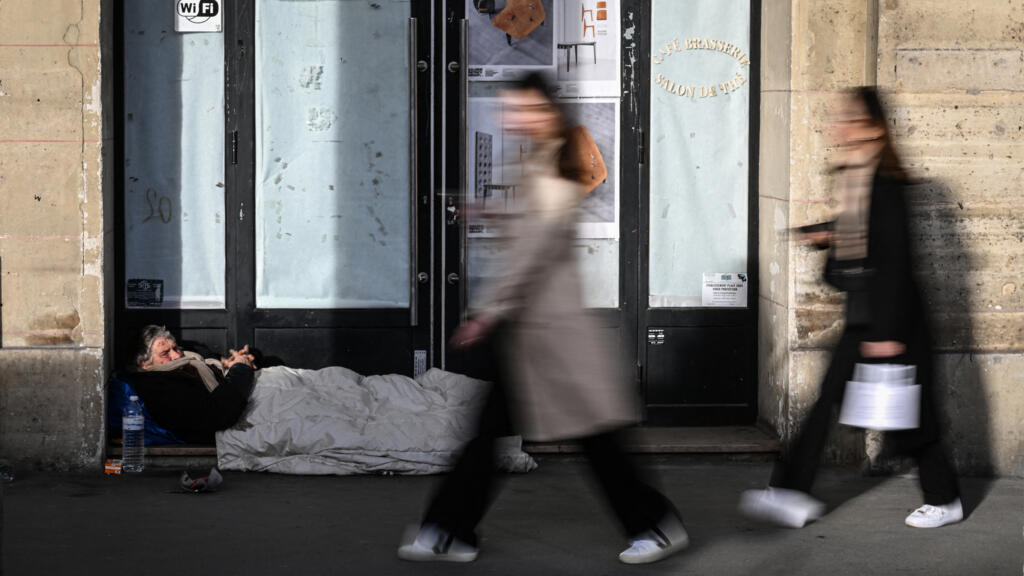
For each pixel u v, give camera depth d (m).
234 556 5.01
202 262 7.04
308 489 6.16
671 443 6.88
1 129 6.38
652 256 7.21
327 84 7.04
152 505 5.83
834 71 6.63
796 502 5.48
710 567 4.92
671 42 7.12
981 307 6.62
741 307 7.25
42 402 6.49
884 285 5.11
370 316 7.14
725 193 7.20
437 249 7.14
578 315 4.71
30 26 6.36
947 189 6.57
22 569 4.81
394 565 4.89
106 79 6.61
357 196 7.10
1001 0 6.54
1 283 6.44
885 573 4.89
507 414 4.79
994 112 6.56
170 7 6.91
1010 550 5.24
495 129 7.11
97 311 6.49
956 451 6.66
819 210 6.68
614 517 5.33
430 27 7.03
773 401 7.00
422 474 6.43
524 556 5.03
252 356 6.96
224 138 7.00
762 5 7.10
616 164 7.16
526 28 7.07
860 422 5.21
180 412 6.54
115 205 6.94
